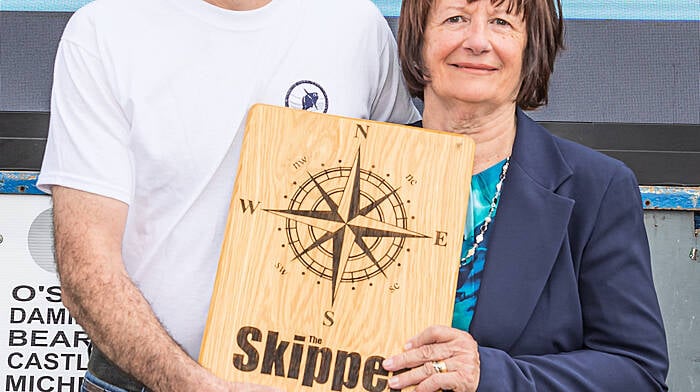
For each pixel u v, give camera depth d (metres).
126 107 1.92
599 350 1.88
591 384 1.80
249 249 1.79
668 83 2.59
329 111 1.98
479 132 1.93
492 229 1.90
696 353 2.47
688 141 2.59
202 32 1.95
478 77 1.86
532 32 1.89
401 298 1.79
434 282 1.79
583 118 2.60
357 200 1.81
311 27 2.00
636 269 1.88
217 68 1.94
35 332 2.48
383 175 1.82
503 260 1.86
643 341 1.86
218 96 1.93
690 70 2.59
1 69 2.57
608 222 1.89
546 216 1.87
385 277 1.79
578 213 1.89
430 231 1.81
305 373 1.76
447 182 1.82
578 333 1.88
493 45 1.85
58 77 1.97
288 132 1.83
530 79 1.91
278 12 1.97
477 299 1.87
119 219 1.91
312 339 1.77
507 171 1.93
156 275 1.93
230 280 1.78
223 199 1.92
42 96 2.57
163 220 1.93
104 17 1.95
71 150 1.92
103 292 1.82
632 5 2.59
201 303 1.91
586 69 2.59
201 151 1.91
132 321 1.80
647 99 2.59
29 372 2.48
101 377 1.95
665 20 2.59
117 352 1.80
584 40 2.59
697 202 2.48
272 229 1.79
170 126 1.91
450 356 1.76
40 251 2.47
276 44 1.96
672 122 2.59
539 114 2.60
